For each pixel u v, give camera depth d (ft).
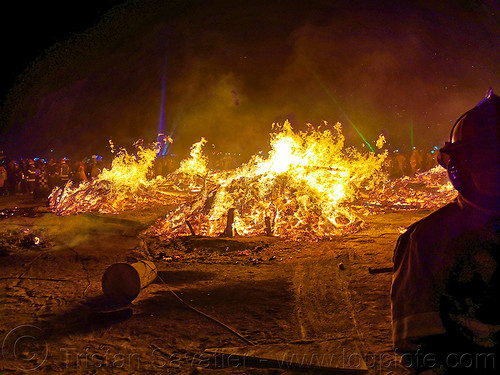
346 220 40.34
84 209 55.67
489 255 4.04
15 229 43.80
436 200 54.90
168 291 22.93
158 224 43.09
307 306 19.71
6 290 24.02
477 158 4.13
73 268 28.96
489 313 4.03
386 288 21.29
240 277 25.49
